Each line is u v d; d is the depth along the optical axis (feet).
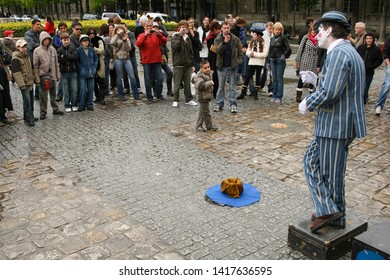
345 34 11.37
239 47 29.12
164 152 21.89
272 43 32.27
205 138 24.23
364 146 22.89
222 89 30.01
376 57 31.01
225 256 12.67
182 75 31.78
